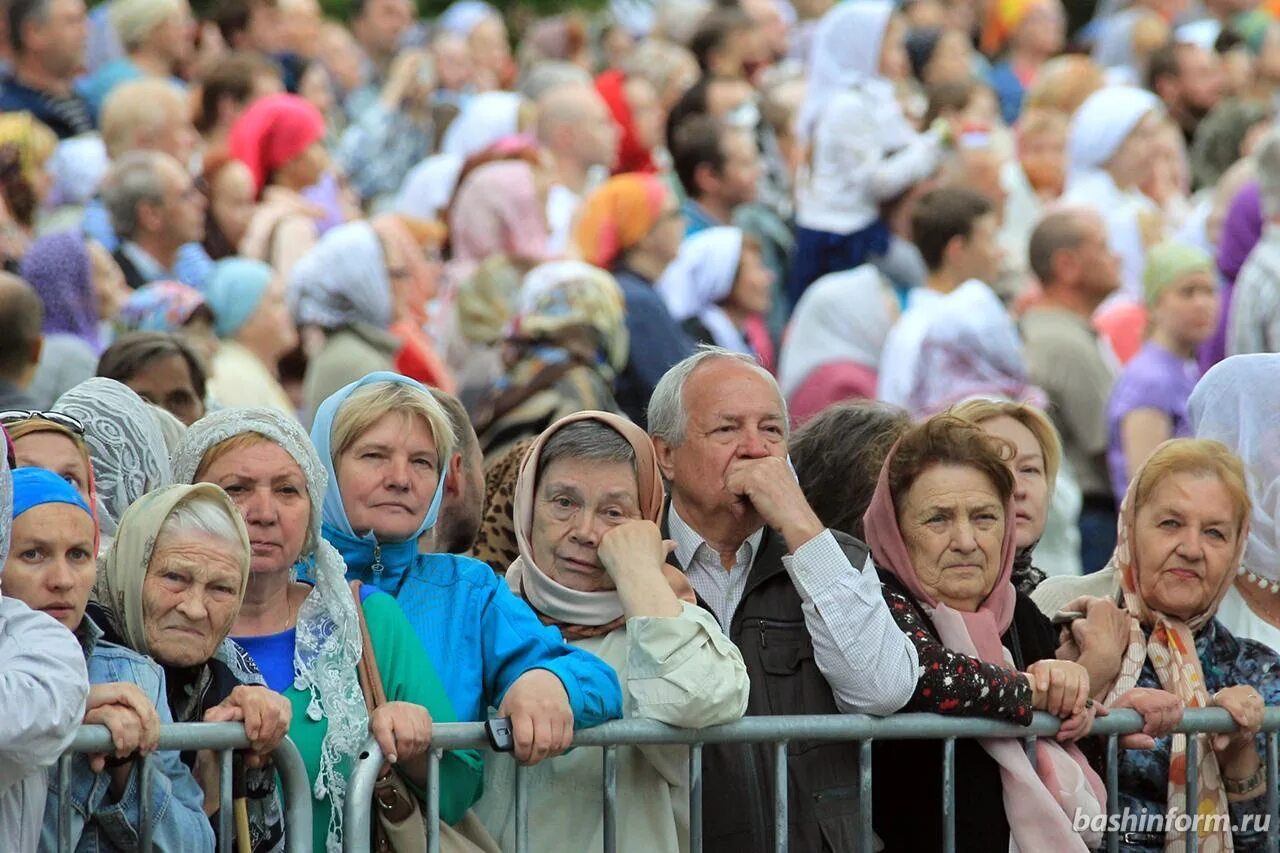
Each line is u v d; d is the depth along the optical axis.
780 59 47.81
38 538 14.02
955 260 30.95
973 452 17.25
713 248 32.53
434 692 15.58
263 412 15.81
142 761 14.09
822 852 16.33
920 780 16.98
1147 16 52.00
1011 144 43.28
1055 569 26.69
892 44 39.91
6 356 22.42
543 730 14.98
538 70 41.62
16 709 13.10
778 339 35.25
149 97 32.47
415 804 15.37
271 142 34.31
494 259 31.39
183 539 14.73
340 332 28.91
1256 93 47.00
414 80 42.78
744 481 16.73
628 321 28.94
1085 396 30.48
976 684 16.42
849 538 16.84
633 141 39.31
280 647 15.48
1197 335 30.31
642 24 53.66
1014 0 51.03
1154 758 17.73
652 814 16.17
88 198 33.03
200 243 30.86
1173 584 17.94
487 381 30.11
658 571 16.06
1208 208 38.84
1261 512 19.94
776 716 15.99
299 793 14.73
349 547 16.39
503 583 16.52
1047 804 16.47
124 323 27.06
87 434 16.80
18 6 34.72
